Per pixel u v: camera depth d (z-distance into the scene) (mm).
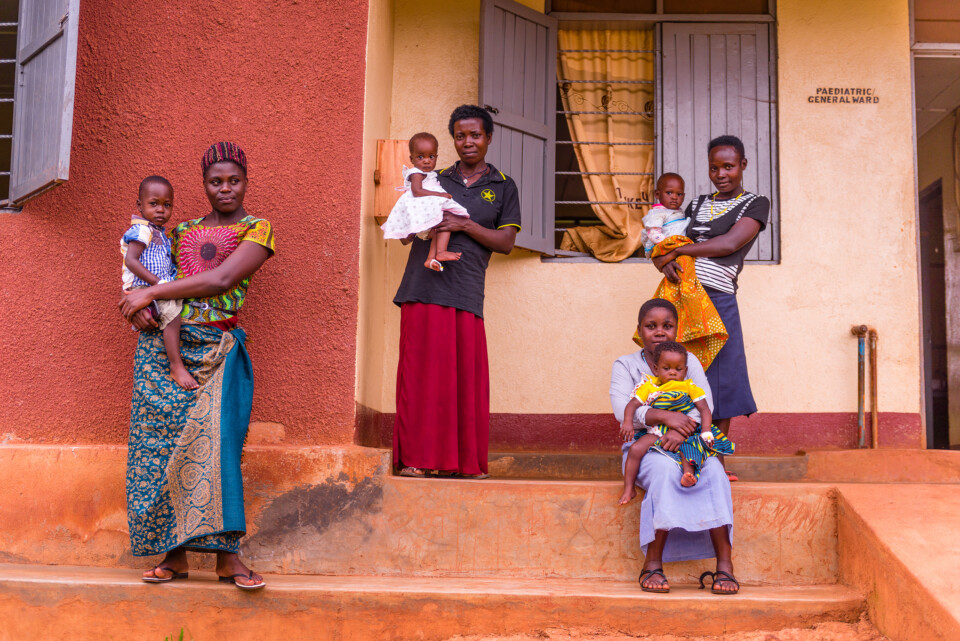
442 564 3738
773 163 5363
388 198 4500
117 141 4164
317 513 3797
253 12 4227
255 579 3346
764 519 3727
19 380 4047
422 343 4152
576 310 5273
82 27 4230
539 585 3539
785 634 3248
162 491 3314
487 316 5266
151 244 3545
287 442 3949
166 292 3391
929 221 8148
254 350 4012
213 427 3344
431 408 4062
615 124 5598
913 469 4652
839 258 5238
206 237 3611
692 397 3652
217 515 3258
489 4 5172
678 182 4504
